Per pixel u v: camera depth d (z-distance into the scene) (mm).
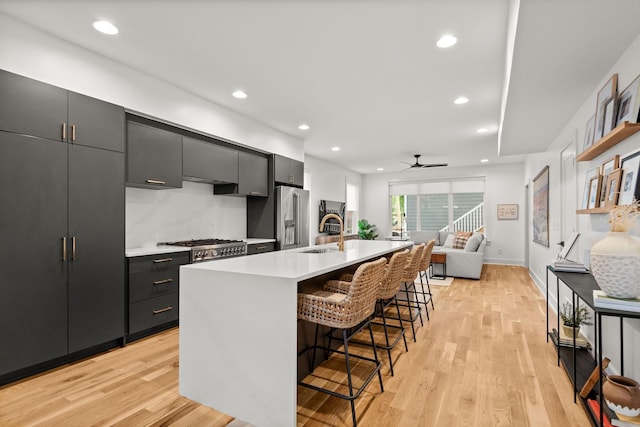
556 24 1671
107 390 2152
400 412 1895
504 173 8203
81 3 2141
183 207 4059
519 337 3117
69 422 1812
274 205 4895
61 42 2557
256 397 1805
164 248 3424
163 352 2793
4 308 2215
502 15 2219
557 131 3793
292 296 1708
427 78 3221
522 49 1931
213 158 3992
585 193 2793
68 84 2594
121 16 2281
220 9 2189
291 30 2432
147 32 2475
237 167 4355
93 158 2717
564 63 2113
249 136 4453
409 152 6703
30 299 2338
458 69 3029
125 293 2959
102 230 2766
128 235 3445
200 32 2469
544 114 3172
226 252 3936
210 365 1956
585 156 2539
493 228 8320
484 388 2162
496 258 8273
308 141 5770
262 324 1794
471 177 8547
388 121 4605
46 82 2465
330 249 3367
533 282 5906
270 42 2600
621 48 1917
